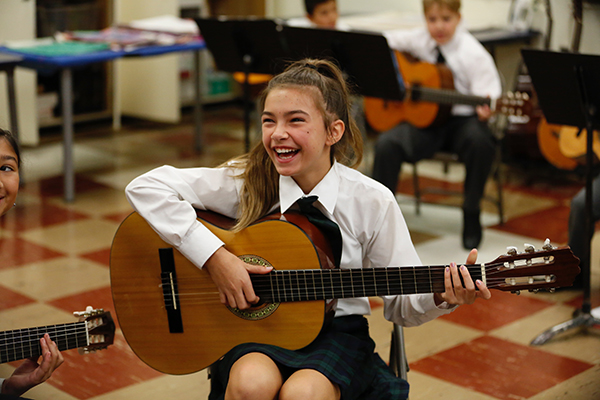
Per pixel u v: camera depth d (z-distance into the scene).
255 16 6.19
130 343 1.67
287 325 1.59
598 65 2.24
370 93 3.11
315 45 3.09
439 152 3.51
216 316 1.63
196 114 5.04
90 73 5.66
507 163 4.48
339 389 1.50
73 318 2.66
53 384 2.23
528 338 2.54
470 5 5.16
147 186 1.63
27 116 4.94
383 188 1.62
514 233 3.54
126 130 5.66
